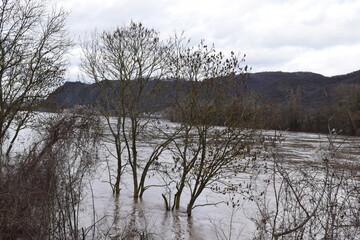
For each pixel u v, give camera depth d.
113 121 15.23
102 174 17.52
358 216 5.83
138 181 17.16
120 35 13.14
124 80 13.21
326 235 5.75
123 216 11.33
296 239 5.92
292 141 41.06
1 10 14.80
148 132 13.83
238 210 12.77
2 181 6.88
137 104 13.42
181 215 12.30
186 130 11.66
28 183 6.93
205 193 15.57
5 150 11.21
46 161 7.27
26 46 15.79
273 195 13.27
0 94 14.99
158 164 14.05
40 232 6.54
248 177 18.02
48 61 16.12
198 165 12.52
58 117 10.09
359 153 5.91
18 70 15.83
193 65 11.14
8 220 6.50
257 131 10.50
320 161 6.25
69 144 7.92
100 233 8.33
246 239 9.91
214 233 10.50
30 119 14.78
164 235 10.17
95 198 13.31
